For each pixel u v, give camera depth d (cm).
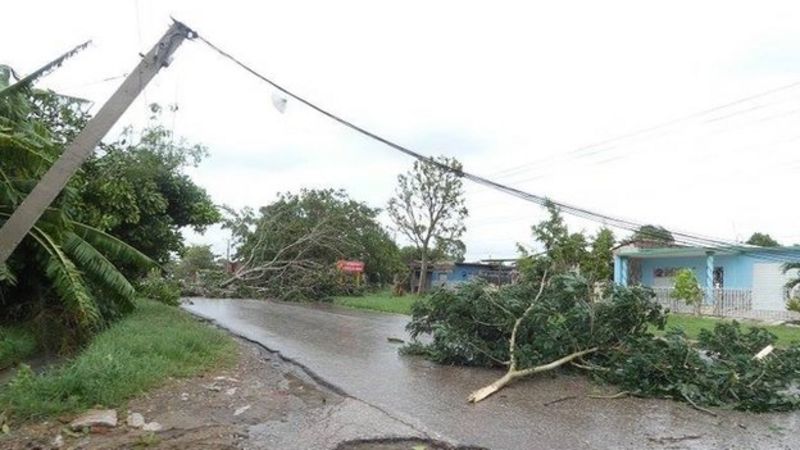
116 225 1529
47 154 1118
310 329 1477
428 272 4369
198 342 995
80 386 621
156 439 536
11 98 1079
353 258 3281
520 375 856
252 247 3066
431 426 621
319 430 581
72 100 1456
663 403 764
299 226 3014
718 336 938
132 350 848
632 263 2898
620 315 923
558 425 645
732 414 718
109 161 1562
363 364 978
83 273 1155
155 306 1700
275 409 662
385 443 556
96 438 533
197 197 1939
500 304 975
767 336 926
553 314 953
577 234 2177
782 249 2272
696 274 2628
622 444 583
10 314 1202
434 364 994
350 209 3225
